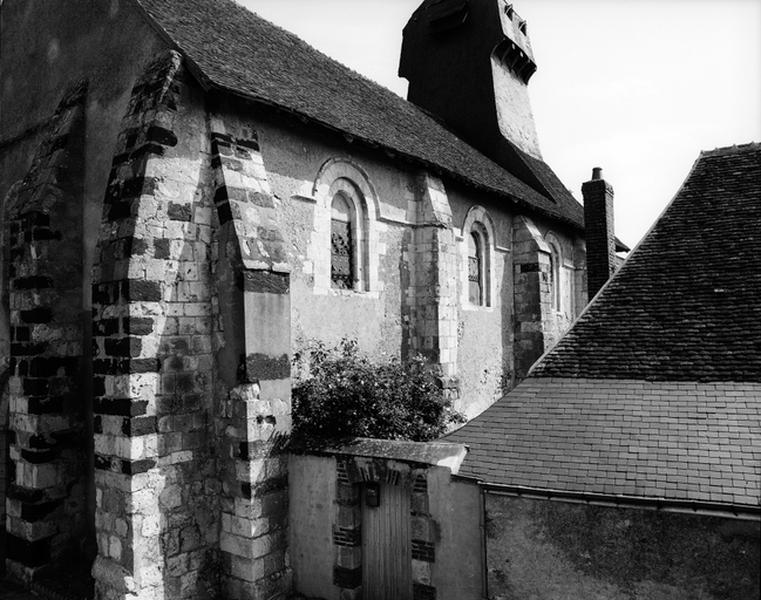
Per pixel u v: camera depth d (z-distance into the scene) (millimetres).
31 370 8875
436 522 7055
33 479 8680
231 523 7852
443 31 21469
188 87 8203
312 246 9867
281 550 8031
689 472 5730
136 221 7469
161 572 7414
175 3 10422
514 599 6367
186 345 7910
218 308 8148
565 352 7938
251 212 8297
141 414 7355
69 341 9219
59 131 9516
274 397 8070
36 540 8594
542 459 6523
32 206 9070
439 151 14109
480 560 6699
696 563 5523
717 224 8609
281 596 7945
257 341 7926
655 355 7316
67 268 9289
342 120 10305
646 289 8250
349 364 9250
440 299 12188
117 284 7500
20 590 8453
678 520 5594
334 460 7848
